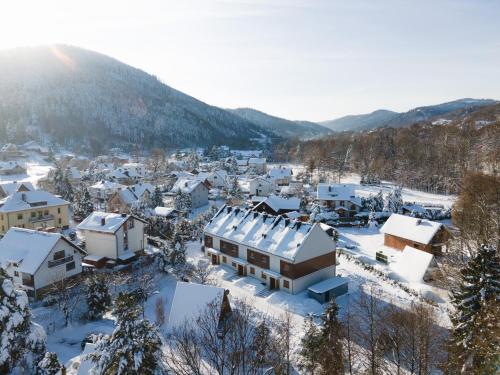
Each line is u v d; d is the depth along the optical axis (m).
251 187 110.12
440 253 56.62
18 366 25.91
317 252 44.53
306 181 127.19
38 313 37.72
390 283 45.88
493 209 51.34
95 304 36.91
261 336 25.09
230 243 49.53
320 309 38.81
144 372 19.73
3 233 63.19
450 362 25.23
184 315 30.89
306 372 26.45
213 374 22.47
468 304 26.16
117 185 101.25
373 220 76.06
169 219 71.62
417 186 117.38
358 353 28.88
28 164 162.75
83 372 23.80
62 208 69.50
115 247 49.78
